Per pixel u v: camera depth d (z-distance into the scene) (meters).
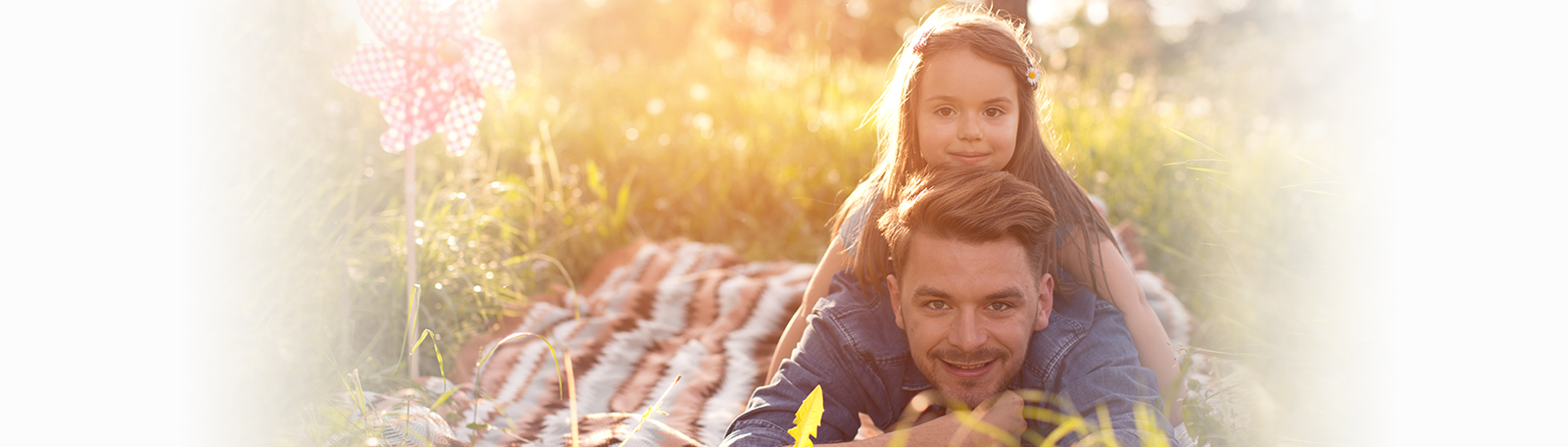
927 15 2.10
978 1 2.77
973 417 1.56
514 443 2.12
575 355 2.76
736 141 4.75
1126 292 1.95
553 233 3.75
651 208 4.25
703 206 4.21
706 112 5.60
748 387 2.55
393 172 3.57
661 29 10.39
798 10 6.85
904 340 1.78
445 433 1.95
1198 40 11.23
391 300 2.72
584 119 5.05
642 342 2.88
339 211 3.10
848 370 1.75
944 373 1.60
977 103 1.79
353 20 3.98
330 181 2.99
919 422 1.79
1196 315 2.81
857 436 1.91
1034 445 1.66
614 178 4.37
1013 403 1.57
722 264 3.58
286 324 2.41
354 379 2.11
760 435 1.65
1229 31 10.85
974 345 1.54
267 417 1.98
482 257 3.13
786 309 3.06
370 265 2.82
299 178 2.90
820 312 1.82
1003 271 1.53
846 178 4.32
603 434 2.06
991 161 1.82
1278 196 3.19
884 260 1.81
